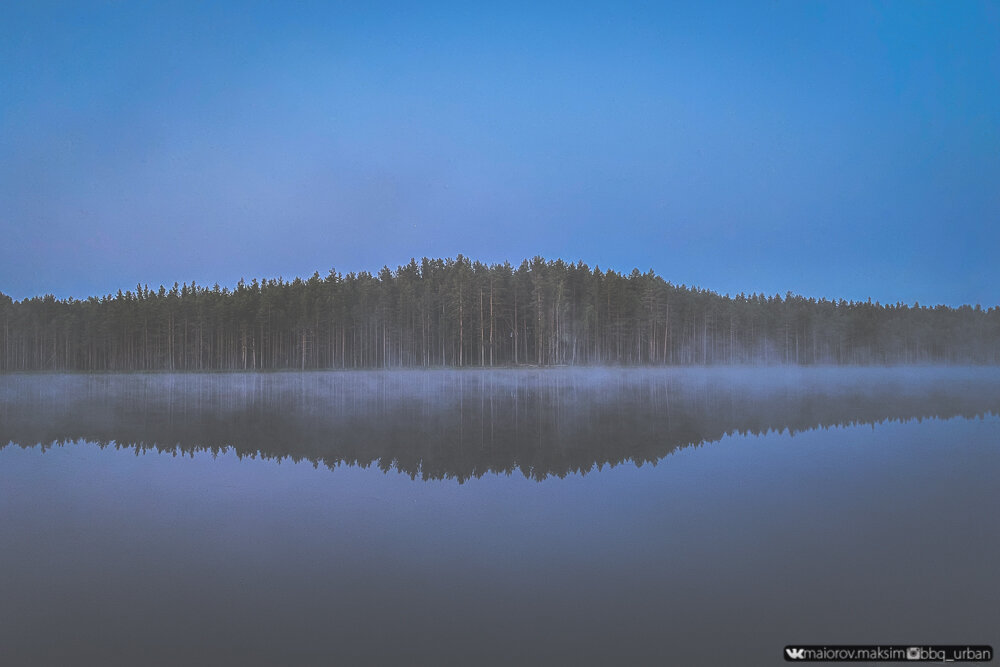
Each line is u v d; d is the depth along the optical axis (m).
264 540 9.45
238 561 8.58
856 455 15.73
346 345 82.62
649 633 6.32
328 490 12.58
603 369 74.50
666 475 13.62
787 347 95.25
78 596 7.39
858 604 6.95
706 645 6.11
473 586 7.64
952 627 6.41
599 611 6.89
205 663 5.78
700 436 18.89
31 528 10.09
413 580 7.86
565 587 7.57
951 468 14.04
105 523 10.41
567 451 16.59
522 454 16.20
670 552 8.71
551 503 11.39
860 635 6.25
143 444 18.64
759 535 9.38
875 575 7.77
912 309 108.12
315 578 7.93
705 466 14.49
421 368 76.56
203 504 11.58
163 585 7.76
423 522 10.29
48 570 8.26
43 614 6.89
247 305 84.88
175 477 13.97
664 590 7.45
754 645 6.11
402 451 16.92
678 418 23.59
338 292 84.88
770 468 14.20
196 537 9.63
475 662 5.80
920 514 10.38
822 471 13.88
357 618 6.81
